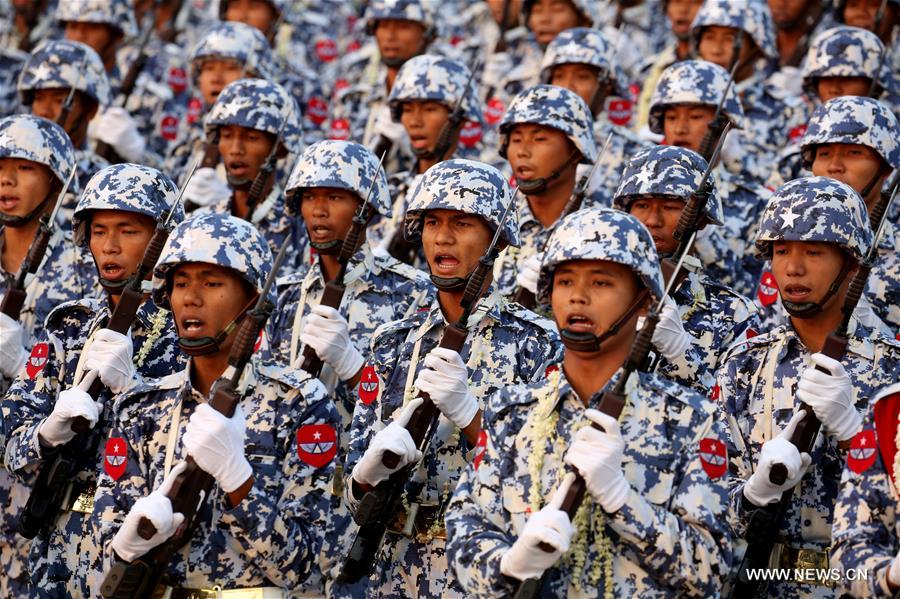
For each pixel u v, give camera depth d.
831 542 18.53
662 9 43.31
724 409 21.39
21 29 51.16
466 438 20.77
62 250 26.39
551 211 27.91
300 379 19.45
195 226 19.53
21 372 22.89
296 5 51.84
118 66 45.34
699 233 27.28
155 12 45.19
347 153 25.86
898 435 16.95
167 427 19.34
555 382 17.41
